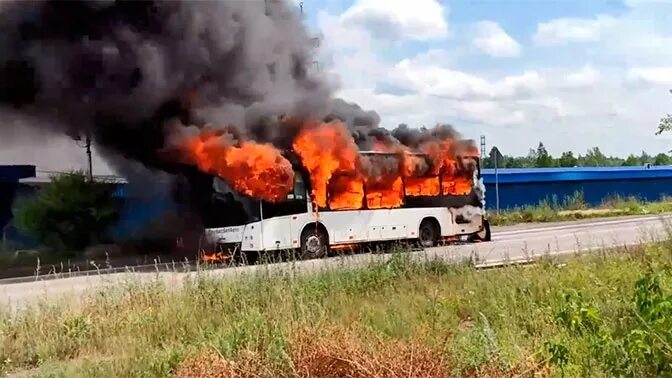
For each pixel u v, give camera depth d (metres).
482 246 20.75
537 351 6.63
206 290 10.25
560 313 7.66
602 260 12.13
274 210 17.95
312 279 10.95
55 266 19.41
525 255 15.18
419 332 7.49
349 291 10.71
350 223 19.61
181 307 9.48
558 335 7.20
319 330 7.08
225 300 9.88
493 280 10.59
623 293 8.59
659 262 10.86
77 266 19.27
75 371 7.30
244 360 6.66
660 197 48.38
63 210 22.39
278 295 9.81
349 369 6.16
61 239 22.28
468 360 6.13
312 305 9.26
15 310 10.16
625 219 32.94
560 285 9.66
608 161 87.50
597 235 22.95
